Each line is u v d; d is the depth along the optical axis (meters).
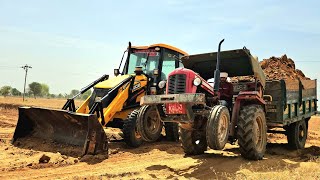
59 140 7.57
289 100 7.54
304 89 8.66
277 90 7.38
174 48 9.88
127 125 8.12
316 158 6.80
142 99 6.05
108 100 8.12
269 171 5.66
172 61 9.88
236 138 6.68
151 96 5.94
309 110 9.22
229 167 5.98
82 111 8.41
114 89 8.20
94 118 6.81
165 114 6.12
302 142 8.62
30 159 6.28
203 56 7.22
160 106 6.09
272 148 8.48
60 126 7.62
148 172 5.70
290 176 5.16
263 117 6.59
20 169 5.63
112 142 8.88
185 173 5.71
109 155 7.15
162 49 9.52
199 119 6.36
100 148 6.86
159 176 5.44
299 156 7.41
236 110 6.51
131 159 6.85
